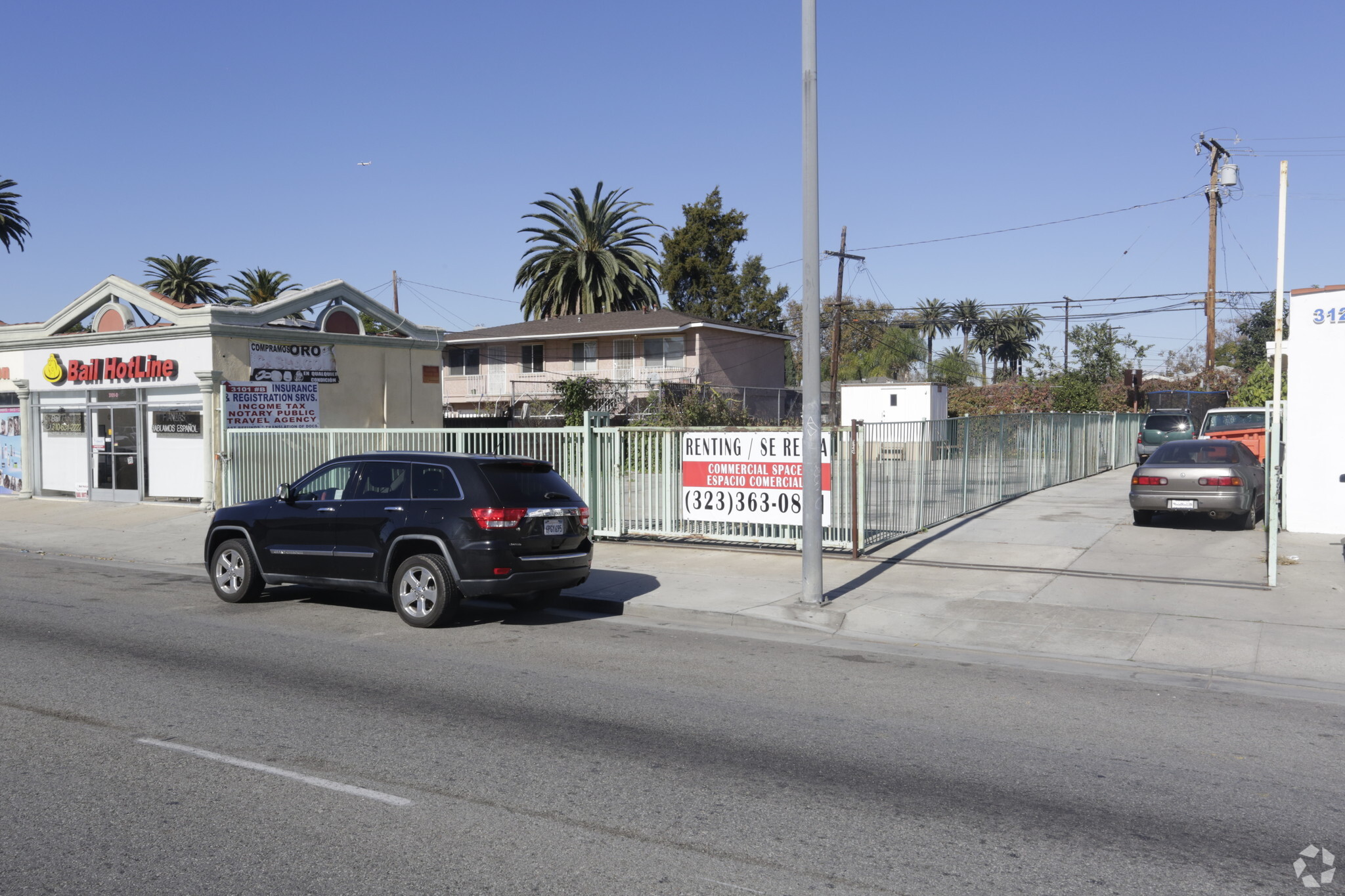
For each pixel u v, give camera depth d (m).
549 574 10.16
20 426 24.95
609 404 36.19
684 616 10.70
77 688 7.54
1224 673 8.38
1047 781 5.61
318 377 23.48
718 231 56.09
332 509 10.71
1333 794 5.43
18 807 5.07
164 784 5.43
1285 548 13.43
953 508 17.31
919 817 5.05
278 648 9.10
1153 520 16.72
